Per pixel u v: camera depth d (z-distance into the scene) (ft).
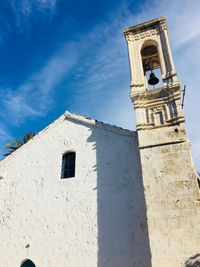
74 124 45.98
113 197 36.65
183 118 34.76
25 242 38.50
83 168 40.83
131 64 41.96
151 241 28.50
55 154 44.47
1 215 42.29
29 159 46.06
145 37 43.80
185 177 30.78
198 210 28.50
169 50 40.68
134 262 31.78
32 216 40.22
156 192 31.01
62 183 41.01
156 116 36.78
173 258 26.99
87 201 37.96
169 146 33.45
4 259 38.37
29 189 42.91
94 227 35.76
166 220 29.09
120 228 34.30
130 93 38.93
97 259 33.60
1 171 46.60
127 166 37.91
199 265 25.86
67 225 37.37
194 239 27.27
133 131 39.83
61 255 35.63
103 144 41.32
